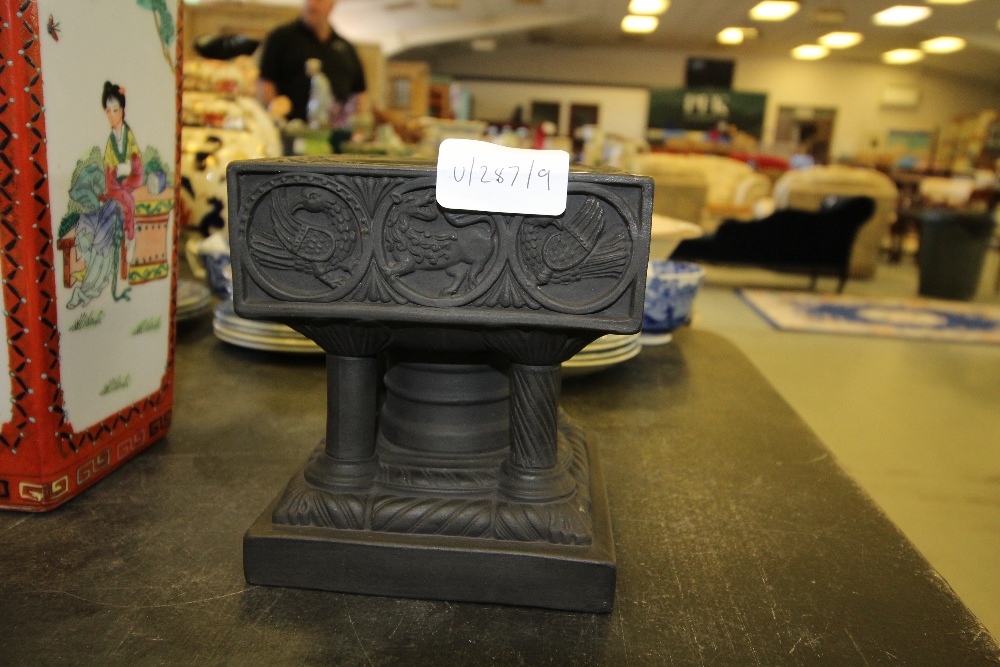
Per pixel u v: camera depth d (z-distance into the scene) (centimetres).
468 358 62
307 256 55
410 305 55
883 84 1107
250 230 55
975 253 461
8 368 62
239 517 66
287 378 104
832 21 782
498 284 54
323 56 304
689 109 1141
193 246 144
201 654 49
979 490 194
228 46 192
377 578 55
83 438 68
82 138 63
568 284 54
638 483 76
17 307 60
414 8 805
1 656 48
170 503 68
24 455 64
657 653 50
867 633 53
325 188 54
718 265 485
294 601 55
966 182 628
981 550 167
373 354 59
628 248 53
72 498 68
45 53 57
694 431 90
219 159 153
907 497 190
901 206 726
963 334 358
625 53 1134
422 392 63
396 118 320
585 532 56
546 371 58
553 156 52
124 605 53
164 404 82
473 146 52
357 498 57
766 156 827
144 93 71
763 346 326
